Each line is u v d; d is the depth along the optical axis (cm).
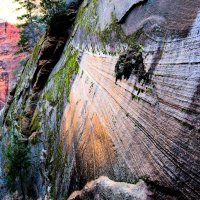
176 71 303
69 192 642
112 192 378
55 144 945
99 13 837
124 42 519
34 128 1430
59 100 1063
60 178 765
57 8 1873
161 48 355
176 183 259
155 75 349
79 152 619
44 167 1038
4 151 2039
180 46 311
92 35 848
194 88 265
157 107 323
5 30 7731
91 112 593
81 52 962
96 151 503
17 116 1941
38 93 1723
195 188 234
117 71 470
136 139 356
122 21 570
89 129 578
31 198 1217
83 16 1209
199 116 249
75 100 795
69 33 1650
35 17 2950
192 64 279
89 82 699
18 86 2444
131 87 412
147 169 313
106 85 541
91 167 516
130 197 323
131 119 384
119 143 407
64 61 1310
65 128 841
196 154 241
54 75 1460
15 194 1423
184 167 252
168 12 372
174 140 275
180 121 273
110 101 489
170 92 304
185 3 336
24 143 1517
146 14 447
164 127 298
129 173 354
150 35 401
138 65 405
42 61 1733
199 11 297
